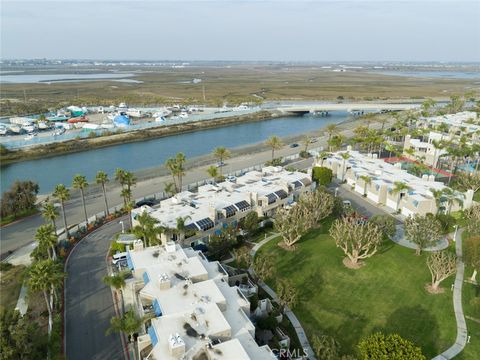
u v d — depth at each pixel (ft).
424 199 336.08
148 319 179.73
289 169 443.73
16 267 265.75
